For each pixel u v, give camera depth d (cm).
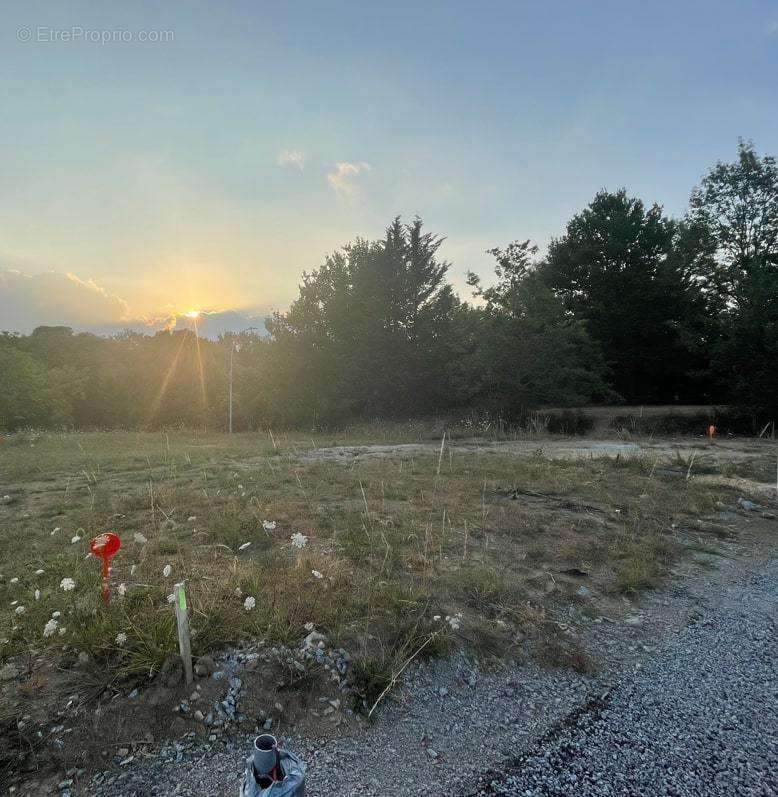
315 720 302
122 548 529
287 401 2977
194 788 253
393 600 414
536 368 2380
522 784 267
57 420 3975
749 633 436
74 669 317
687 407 3039
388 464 1135
